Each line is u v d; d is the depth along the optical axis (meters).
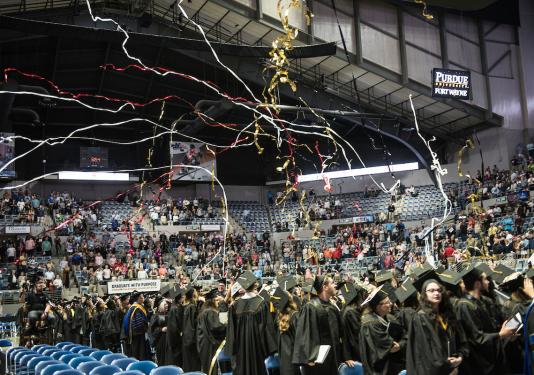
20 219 29.45
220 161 37.97
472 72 32.75
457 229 25.42
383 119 32.44
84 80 31.88
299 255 30.12
